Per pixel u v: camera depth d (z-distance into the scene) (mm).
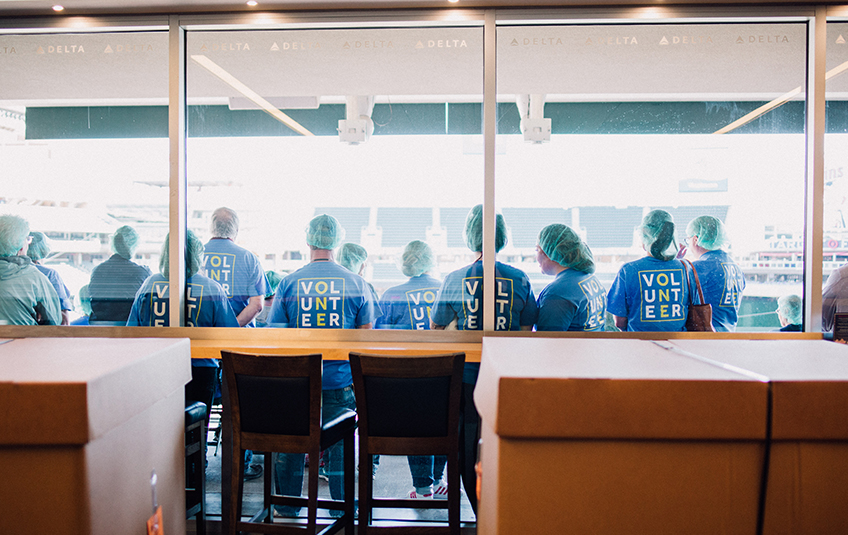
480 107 2469
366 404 1752
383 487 2582
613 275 2477
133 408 1165
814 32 2318
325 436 1812
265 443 1781
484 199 2416
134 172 2537
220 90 2520
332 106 2512
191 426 1933
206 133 2533
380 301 2557
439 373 1722
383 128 2506
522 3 2344
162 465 1340
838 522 827
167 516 1371
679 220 2447
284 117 2521
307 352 2201
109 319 2572
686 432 837
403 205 2520
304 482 2561
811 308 2373
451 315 2516
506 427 851
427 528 1772
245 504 2465
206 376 2484
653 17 2338
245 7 2398
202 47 2508
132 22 2447
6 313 2570
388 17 2406
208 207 2551
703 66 2406
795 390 821
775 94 2395
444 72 2469
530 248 2480
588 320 2494
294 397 1749
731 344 1232
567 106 2439
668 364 979
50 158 2551
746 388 829
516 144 2459
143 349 1320
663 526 855
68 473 996
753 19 2350
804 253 2412
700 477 849
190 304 2568
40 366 1107
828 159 2393
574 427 846
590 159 2449
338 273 2555
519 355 1079
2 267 2551
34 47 2527
